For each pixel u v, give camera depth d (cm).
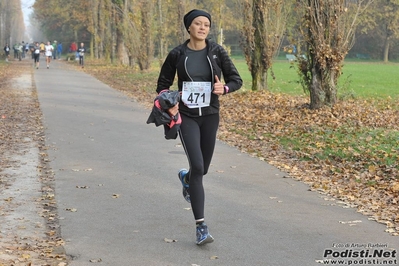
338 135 1780
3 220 938
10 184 1184
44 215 971
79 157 1468
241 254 791
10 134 1823
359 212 1002
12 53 12862
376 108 2519
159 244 831
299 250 809
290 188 1173
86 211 997
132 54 5600
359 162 1411
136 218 958
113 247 817
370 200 1084
